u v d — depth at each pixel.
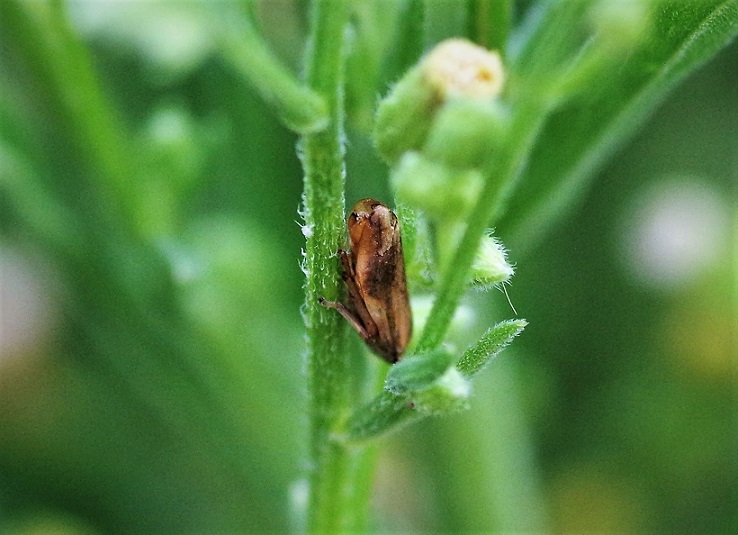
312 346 0.10
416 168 0.09
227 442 0.12
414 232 0.09
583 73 0.09
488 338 0.09
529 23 0.10
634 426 0.13
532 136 0.09
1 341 0.13
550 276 0.13
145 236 0.11
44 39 0.11
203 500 0.13
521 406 0.13
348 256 0.09
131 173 0.11
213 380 0.12
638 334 0.13
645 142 0.13
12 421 0.14
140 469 0.14
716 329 0.13
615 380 0.13
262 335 0.12
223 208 0.12
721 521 0.13
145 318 0.12
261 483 0.12
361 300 0.09
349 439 0.10
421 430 0.12
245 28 0.09
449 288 0.09
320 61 0.09
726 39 0.10
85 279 0.12
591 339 0.13
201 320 0.12
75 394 0.14
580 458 0.13
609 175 0.13
